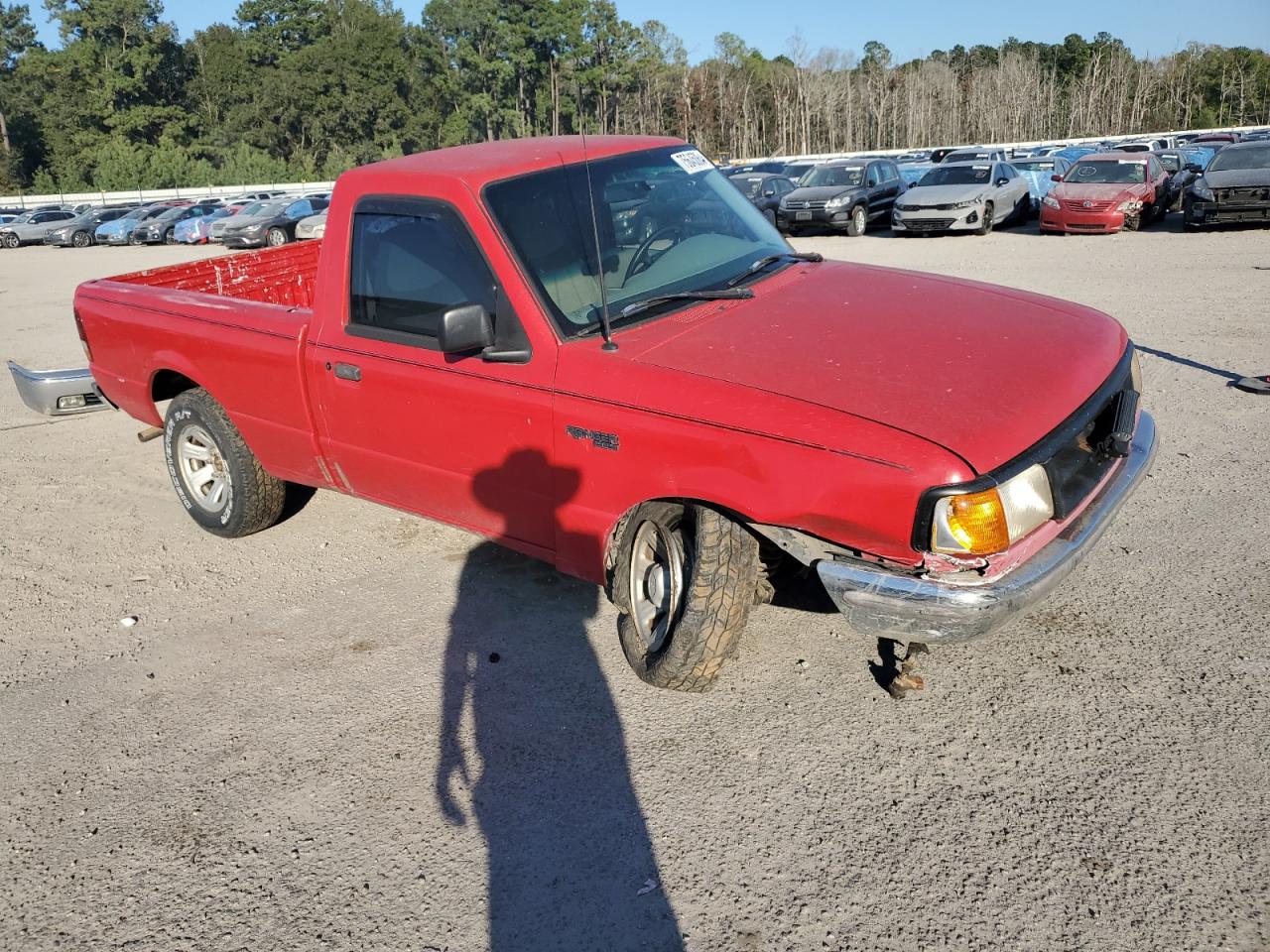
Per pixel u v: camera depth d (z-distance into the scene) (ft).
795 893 8.71
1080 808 9.43
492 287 11.76
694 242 13.30
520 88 278.67
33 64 305.12
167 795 10.69
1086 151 111.55
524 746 11.07
